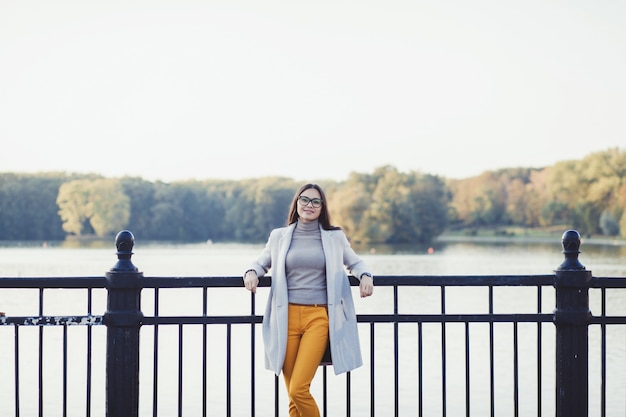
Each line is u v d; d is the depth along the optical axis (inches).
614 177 3405.5
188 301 1062.4
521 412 492.4
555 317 193.5
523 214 4072.3
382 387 553.6
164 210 4173.2
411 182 3540.8
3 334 736.3
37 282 189.8
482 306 1174.3
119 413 190.1
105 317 190.5
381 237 3437.5
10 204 4121.6
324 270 194.9
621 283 193.9
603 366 197.5
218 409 484.1
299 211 196.7
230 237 4293.8
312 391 537.0
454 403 512.1
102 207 4028.1
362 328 853.2
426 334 804.6
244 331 784.9
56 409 467.5
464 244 4005.9
